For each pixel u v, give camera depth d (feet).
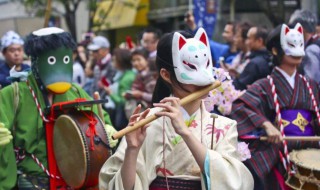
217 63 21.31
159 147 9.76
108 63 27.48
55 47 12.63
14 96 12.78
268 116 15.20
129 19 62.64
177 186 9.53
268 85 15.10
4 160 12.11
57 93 12.84
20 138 12.68
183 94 9.70
